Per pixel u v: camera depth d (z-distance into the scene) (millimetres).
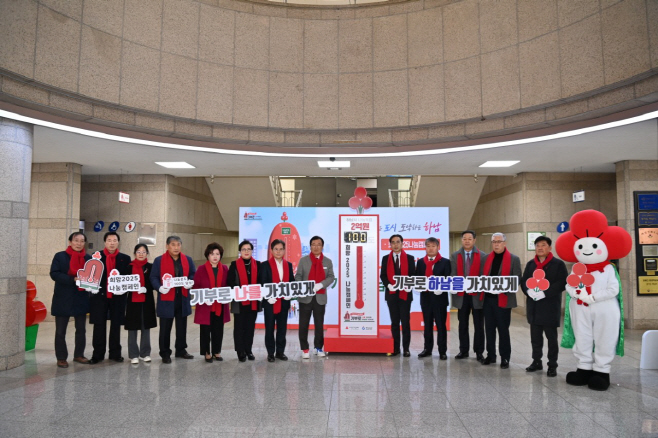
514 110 8039
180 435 4383
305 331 7520
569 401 5438
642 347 7102
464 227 16141
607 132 7988
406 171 12367
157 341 9109
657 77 6379
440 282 7305
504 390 5852
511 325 11367
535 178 12609
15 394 5586
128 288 6984
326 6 9266
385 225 10898
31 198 11500
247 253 7375
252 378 6324
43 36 6688
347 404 5281
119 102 7727
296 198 16156
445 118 8688
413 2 8969
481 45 8406
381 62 9109
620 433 4484
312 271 7539
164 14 8297
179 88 8414
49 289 11562
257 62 9055
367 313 7797
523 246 12664
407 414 4977
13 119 6934
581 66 7238
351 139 9227
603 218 6051
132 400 5383
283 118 9125
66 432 4438
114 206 13180
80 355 7230
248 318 7418
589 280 5957
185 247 14461
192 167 11844
